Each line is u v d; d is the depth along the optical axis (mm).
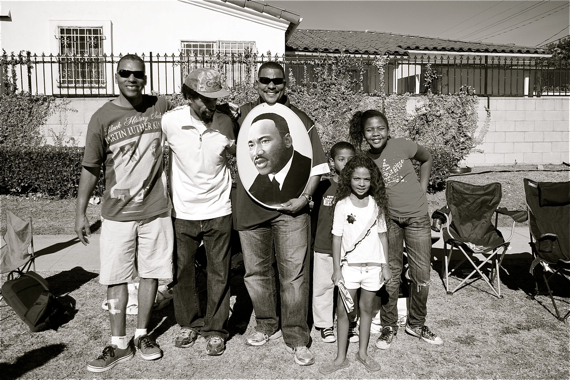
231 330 4125
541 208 5199
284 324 3648
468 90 11711
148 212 3541
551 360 3568
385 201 3521
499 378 3324
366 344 3514
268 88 3615
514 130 12336
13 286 4152
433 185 9945
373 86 15094
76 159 9258
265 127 3574
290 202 3508
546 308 4570
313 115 10781
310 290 4480
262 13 12812
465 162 12148
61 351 3715
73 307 4570
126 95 3436
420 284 3820
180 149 3506
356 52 14578
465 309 4555
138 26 12680
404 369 3459
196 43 12859
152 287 3670
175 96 10602
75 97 10930
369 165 3465
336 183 3924
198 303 3895
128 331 4082
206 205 3596
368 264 3424
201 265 4621
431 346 3812
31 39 12477
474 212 5523
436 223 5234
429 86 11789
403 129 11391
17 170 9234
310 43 16188
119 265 3521
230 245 3734
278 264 3656
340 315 3441
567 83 13523
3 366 3477
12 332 4043
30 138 10633
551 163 12523
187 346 3797
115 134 3432
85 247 6645
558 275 5535
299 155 3600
